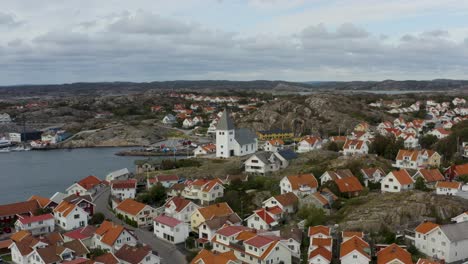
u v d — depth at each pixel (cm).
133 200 12031
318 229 8719
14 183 18038
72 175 19600
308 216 9906
